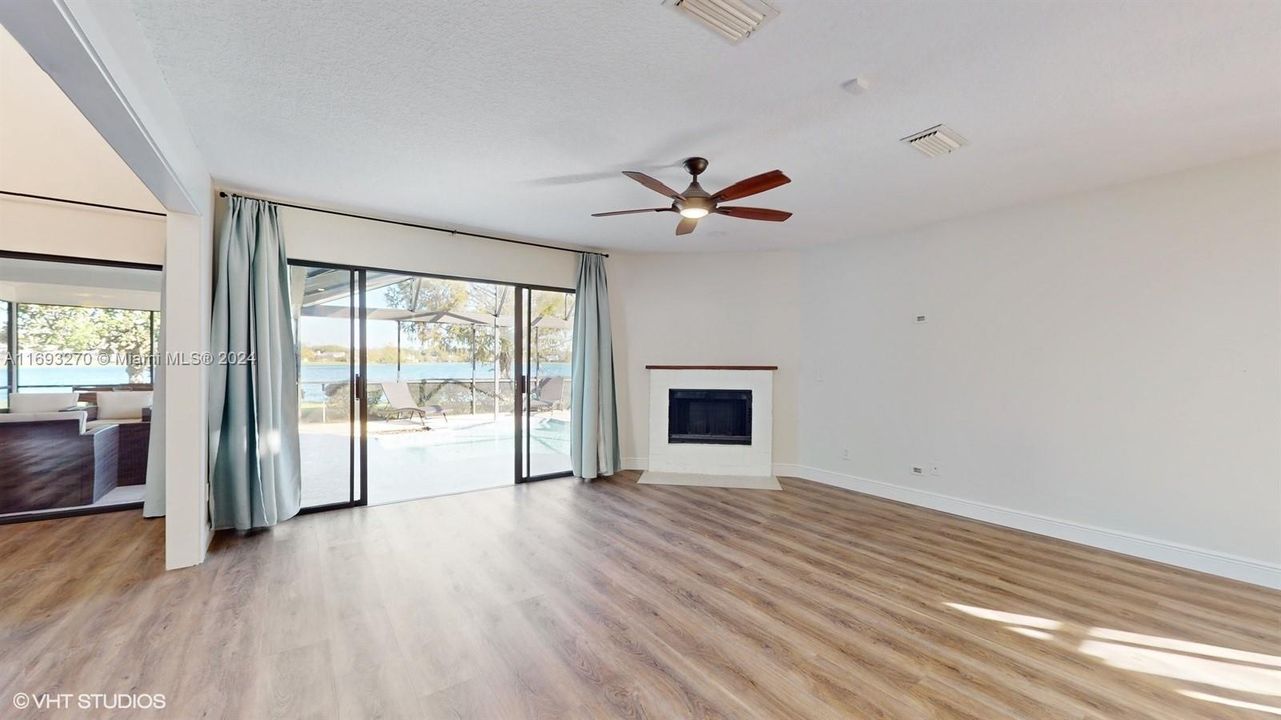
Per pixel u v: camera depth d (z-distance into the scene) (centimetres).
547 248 528
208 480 342
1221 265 307
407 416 511
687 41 196
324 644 224
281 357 378
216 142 284
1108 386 349
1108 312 349
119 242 387
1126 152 294
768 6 175
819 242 517
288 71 217
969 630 243
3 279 390
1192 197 316
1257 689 202
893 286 473
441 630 237
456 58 208
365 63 211
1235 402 302
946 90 230
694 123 262
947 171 323
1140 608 265
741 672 209
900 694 196
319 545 340
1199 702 194
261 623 240
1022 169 320
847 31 189
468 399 518
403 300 465
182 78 222
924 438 449
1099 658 221
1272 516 291
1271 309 291
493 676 204
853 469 504
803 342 548
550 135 276
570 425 544
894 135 274
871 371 490
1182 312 320
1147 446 333
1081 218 361
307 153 299
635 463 586
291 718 178
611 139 281
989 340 407
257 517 359
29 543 336
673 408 580
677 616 253
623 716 182
